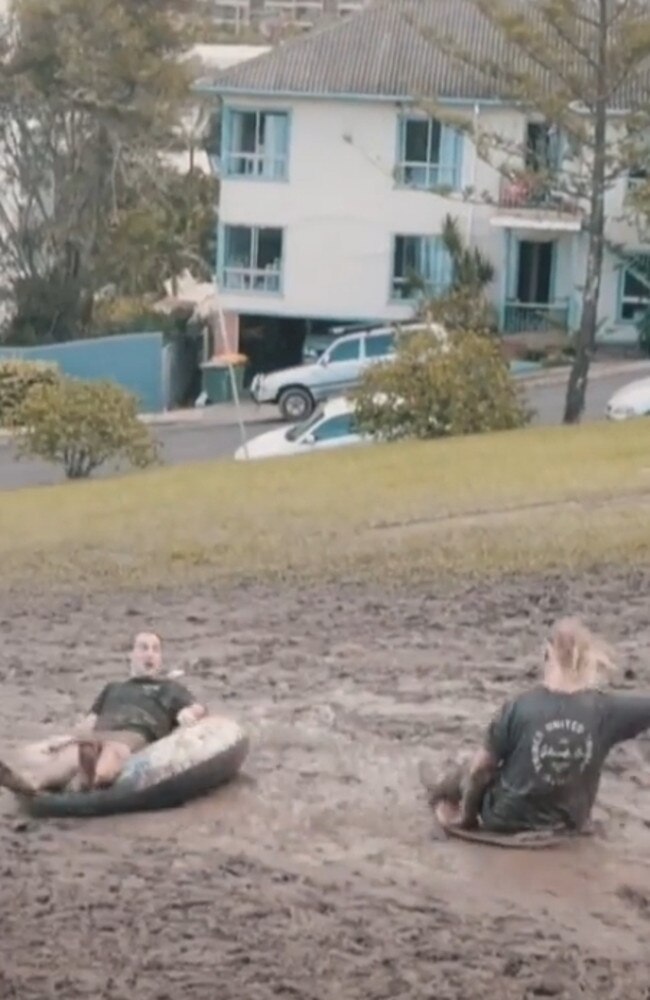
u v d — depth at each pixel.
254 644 18.89
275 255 59.22
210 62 71.81
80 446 36.78
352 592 21.39
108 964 9.81
